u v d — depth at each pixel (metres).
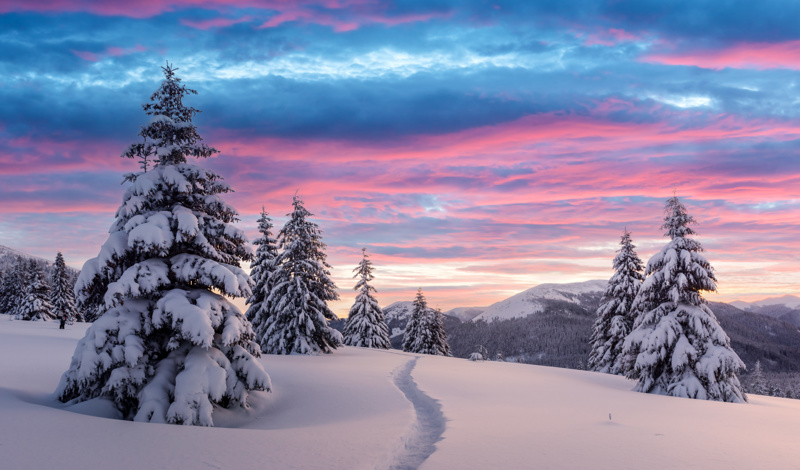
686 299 24.00
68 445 8.10
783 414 16.66
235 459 7.79
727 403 19.75
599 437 10.41
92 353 12.33
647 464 8.09
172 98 16.06
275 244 40.66
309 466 7.45
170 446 8.51
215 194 16.09
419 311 62.03
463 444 9.44
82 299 14.02
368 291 55.22
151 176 14.71
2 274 96.50
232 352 14.42
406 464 8.59
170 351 13.97
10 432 8.53
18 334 36.19
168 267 14.56
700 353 22.50
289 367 24.44
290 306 34.38
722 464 8.26
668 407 16.92
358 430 10.56
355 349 42.91
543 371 33.00
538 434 10.59
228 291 13.96
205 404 12.28
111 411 12.30
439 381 22.00
